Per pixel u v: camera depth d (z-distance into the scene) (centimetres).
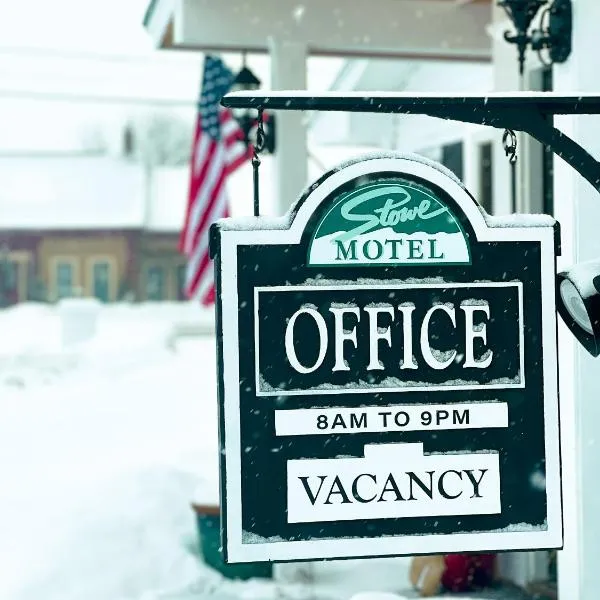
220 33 828
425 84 1192
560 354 556
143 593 754
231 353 339
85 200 5331
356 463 341
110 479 962
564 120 541
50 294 5272
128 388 2011
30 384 2061
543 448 347
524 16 549
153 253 5325
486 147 951
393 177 346
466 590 734
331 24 845
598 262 356
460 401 346
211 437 1419
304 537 338
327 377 341
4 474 1152
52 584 764
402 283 345
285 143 845
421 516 343
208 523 802
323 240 343
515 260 349
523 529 346
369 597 551
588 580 542
